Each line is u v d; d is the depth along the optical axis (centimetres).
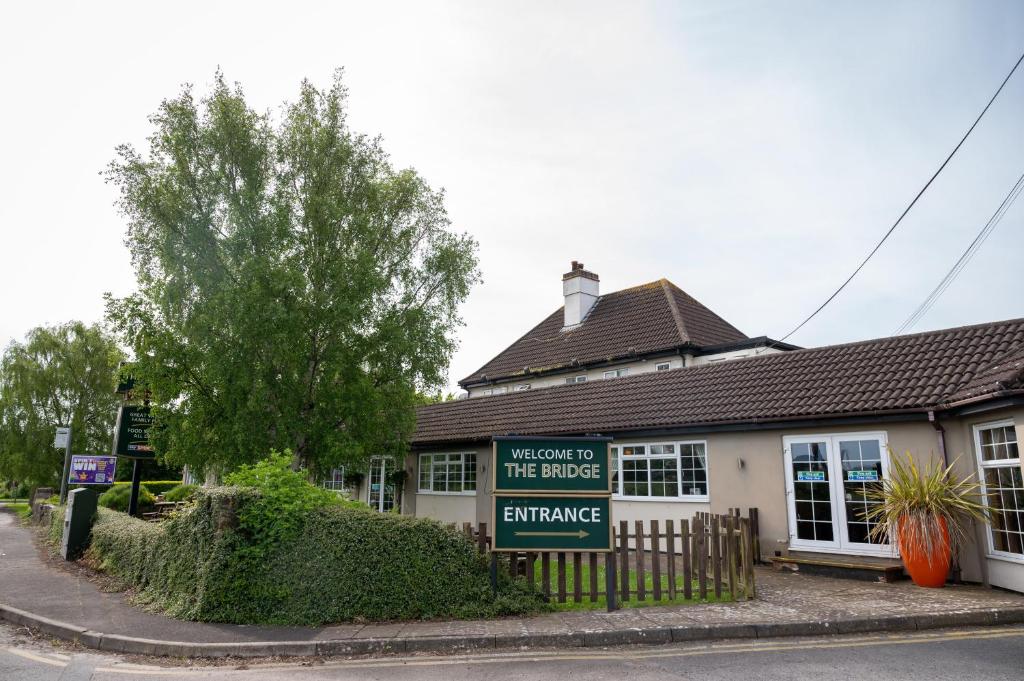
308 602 852
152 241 1603
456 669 679
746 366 1656
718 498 1466
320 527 888
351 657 739
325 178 1822
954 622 828
